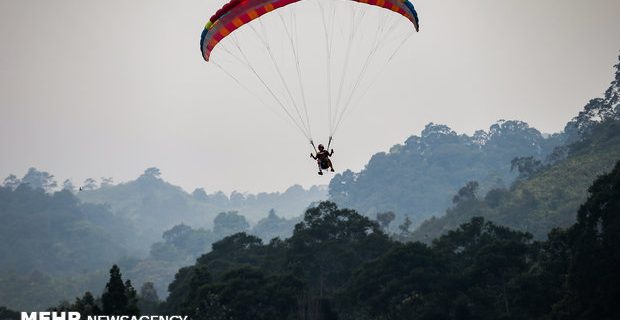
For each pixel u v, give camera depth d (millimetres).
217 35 162875
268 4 157500
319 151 154250
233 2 154750
